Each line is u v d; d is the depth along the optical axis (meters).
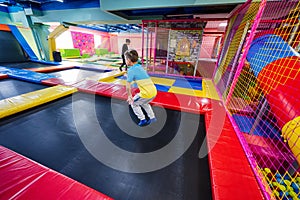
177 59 5.79
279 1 3.17
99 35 14.33
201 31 5.20
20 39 7.26
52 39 7.60
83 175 1.41
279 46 2.00
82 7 5.77
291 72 1.65
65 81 3.93
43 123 2.21
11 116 2.29
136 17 5.87
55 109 2.64
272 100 1.80
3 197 1.01
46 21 6.57
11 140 1.81
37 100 2.66
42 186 1.11
